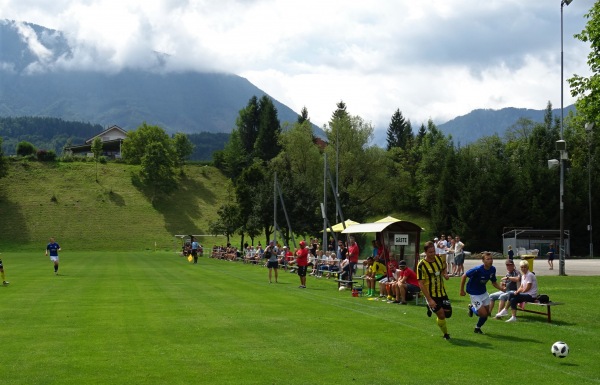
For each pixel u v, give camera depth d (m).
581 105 26.58
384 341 13.57
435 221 83.31
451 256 36.41
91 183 115.75
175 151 132.38
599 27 25.80
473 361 11.54
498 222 77.00
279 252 45.31
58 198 107.69
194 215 109.19
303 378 10.25
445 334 13.77
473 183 78.31
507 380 10.11
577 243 78.62
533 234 71.12
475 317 17.31
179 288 27.56
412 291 20.91
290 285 29.86
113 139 174.25
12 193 107.19
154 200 111.88
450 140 109.62
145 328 15.38
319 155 81.94
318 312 18.56
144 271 41.59
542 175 77.88
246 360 11.63
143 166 114.06
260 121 137.88
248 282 31.72
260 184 69.00
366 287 27.70
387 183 81.81
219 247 69.50
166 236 98.94
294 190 67.88
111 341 13.58
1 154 109.00
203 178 127.88
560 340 13.73
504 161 95.94
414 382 9.98
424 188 99.81
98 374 10.52
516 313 17.52
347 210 69.31
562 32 36.88
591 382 9.99
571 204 77.69
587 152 82.56
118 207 107.69
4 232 93.38
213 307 19.89
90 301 21.77
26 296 23.61
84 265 49.47
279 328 15.38
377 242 24.73
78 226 98.56
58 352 12.37
